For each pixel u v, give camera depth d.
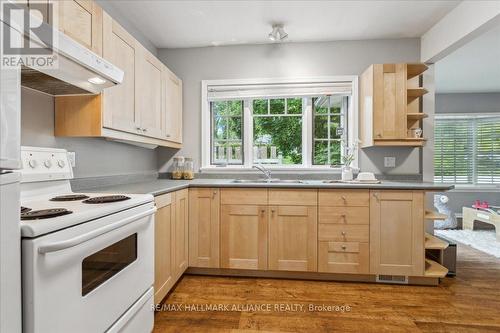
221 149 3.35
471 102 5.11
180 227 2.37
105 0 2.25
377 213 2.40
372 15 2.53
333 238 2.45
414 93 2.84
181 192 2.40
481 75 4.17
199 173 3.22
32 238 0.83
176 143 3.06
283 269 2.50
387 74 2.71
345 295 2.23
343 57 3.06
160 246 1.96
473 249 3.42
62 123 1.73
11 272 0.78
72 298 0.96
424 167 2.98
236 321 1.87
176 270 2.28
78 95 1.71
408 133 2.88
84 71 1.34
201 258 2.58
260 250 2.52
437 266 2.47
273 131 3.29
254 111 3.31
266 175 3.06
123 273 1.26
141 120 2.19
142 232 1.44
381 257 2.40
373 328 1.80
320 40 3.05
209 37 2.97
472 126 5.14
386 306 2.06
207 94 3.23
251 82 3.14
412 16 2.55
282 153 3.28
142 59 2.21
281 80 3.10
